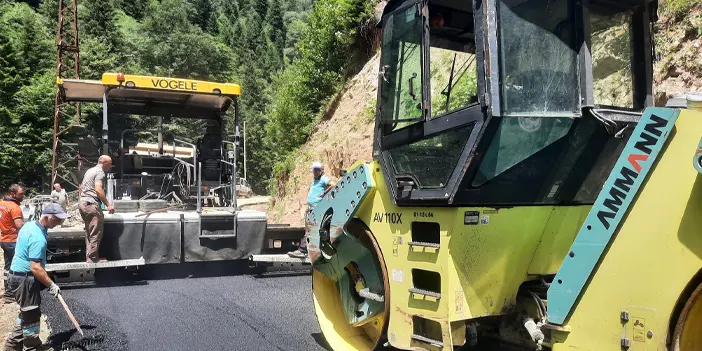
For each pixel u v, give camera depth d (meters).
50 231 7.80
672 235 2.38
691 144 2.34
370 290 4.24
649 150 2.48
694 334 2.34
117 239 7.67
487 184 3.29
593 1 3.42
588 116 3.19
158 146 9.49
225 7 112.19
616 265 2.59
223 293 6.86
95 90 9.03
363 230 4.20
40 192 26.94
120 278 7.72
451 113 3.29
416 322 3.57
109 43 41.25
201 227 8.10
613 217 2.61
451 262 3.29
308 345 4.79
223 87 9.02
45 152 26.44
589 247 2.70
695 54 6.30
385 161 3.84
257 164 53.44
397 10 3.78
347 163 13.17
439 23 3.83
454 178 3.23
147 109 9.52
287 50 93.94
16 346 4.70
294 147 18.25
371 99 14.03
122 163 9.04
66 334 5.18
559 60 3.20
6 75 27.20
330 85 17.17
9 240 7.28
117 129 9.30
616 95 3.52
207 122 9.89
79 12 41.81
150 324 5.48
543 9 3.18
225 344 4.84
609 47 3.51
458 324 3.37
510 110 3.04
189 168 9.07
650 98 3.61
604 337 2.62
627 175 2.57
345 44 16.55
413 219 3.59
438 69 3.74
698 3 6.55
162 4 52.53
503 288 3.50
